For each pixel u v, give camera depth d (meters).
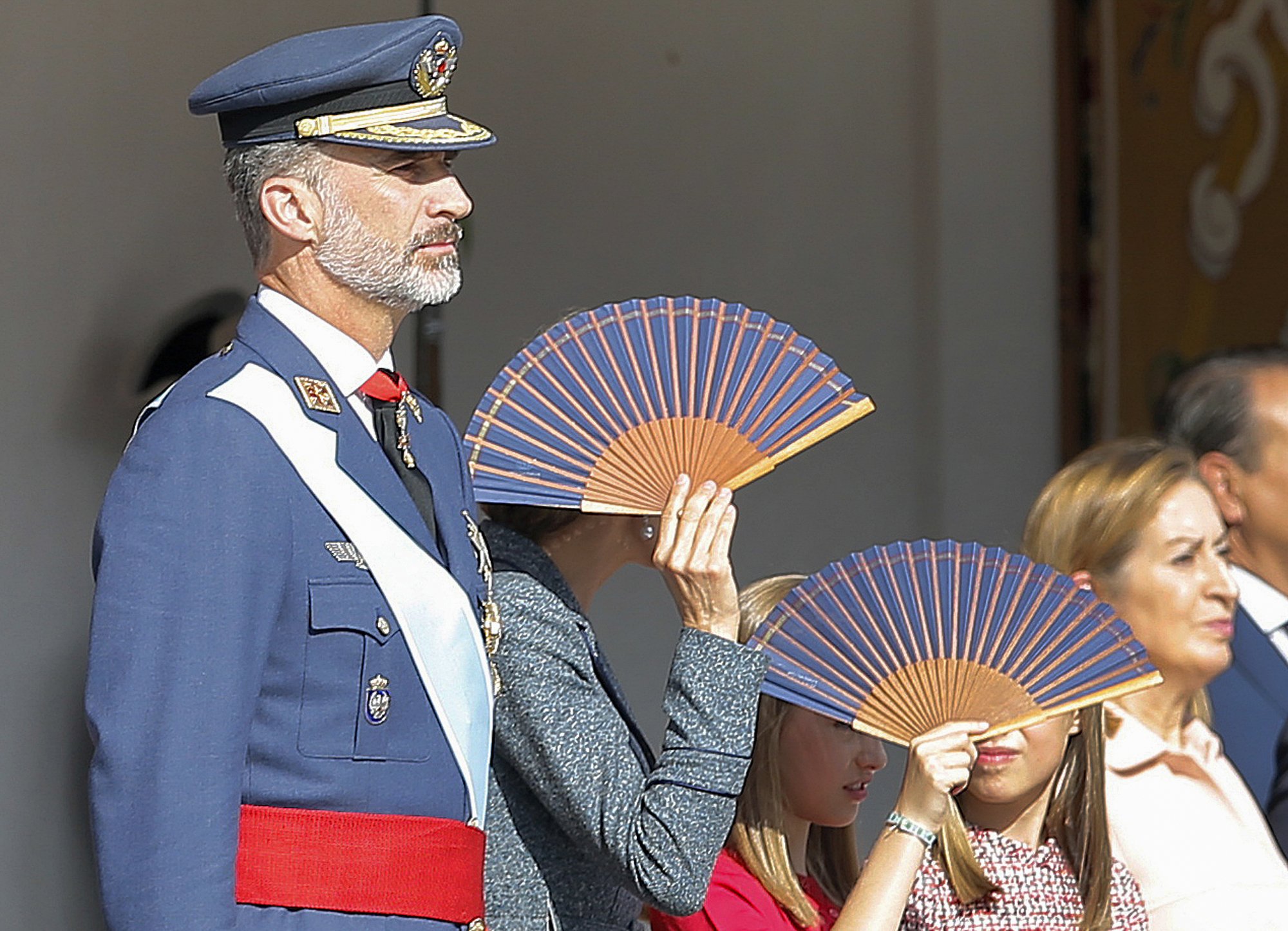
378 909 8.21
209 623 7.85
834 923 10.95
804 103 23.91
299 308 8.76
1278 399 15.83
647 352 9.78
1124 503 12.55
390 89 8.72
